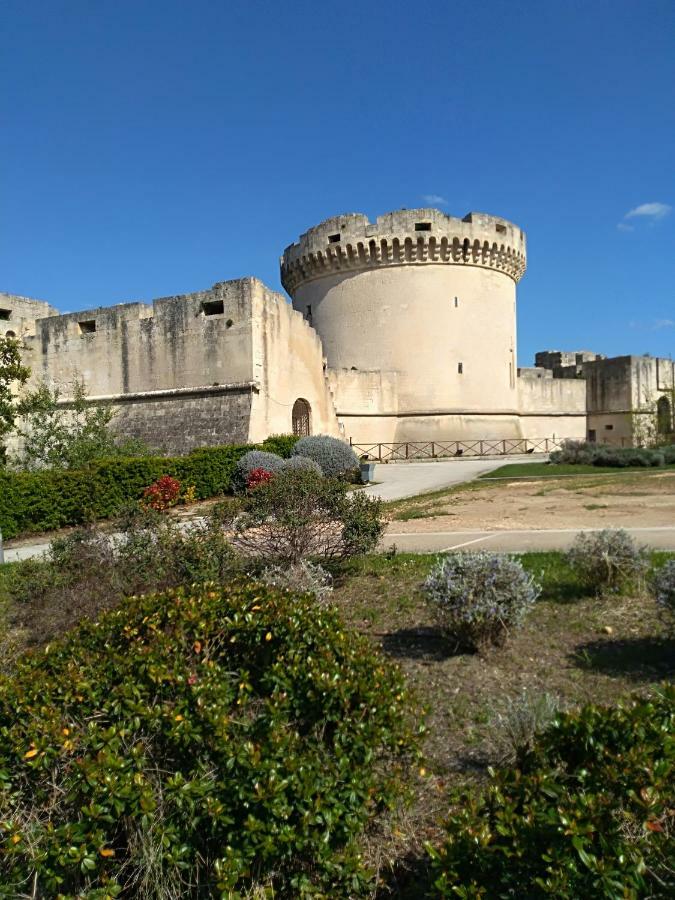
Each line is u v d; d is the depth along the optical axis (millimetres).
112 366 28109
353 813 2998
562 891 2352
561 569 8680
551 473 25219
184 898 3025
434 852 2709
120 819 3074
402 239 37500
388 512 16016
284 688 3697
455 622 6043
